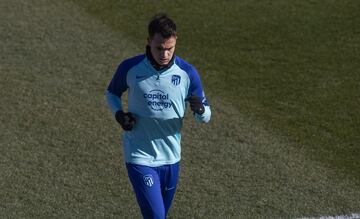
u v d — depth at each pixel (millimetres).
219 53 42875
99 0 48969
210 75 40344
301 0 49094
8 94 37094
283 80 39906
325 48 43531
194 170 31234
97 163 31438
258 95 38250
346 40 44406
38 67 40156
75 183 29875
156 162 23594
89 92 37688
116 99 23781
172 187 24484
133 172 23531
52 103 36469
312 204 29000
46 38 43594
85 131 34031
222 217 27953
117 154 32188
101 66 40625
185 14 47438
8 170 30594
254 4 48781
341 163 32125
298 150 33094
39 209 27953
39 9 47156
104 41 43594
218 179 30609
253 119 35750
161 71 22766
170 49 22078
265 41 44250
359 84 39562
